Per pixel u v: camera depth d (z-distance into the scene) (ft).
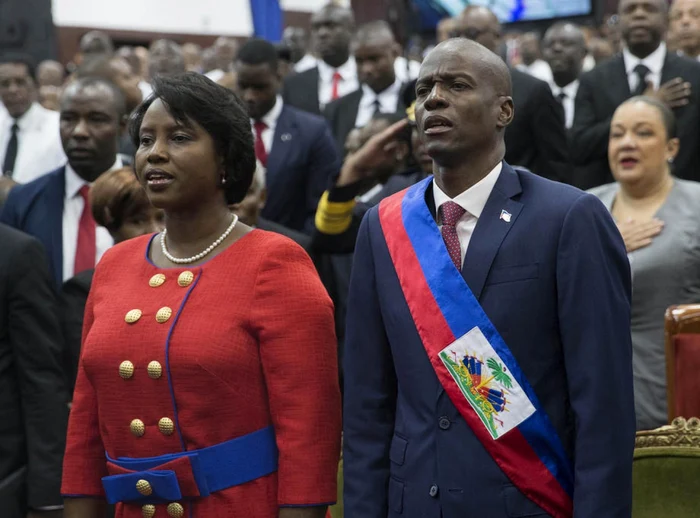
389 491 9.95
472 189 9.87
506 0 40.11
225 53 40.83
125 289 10.21
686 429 11.69
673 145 16.99
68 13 61.11
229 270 9.93
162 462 9.71
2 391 14.29
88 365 10.07
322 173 21.83
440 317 9.66
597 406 9.23
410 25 41.63
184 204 9.97
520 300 9.47
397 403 10.12
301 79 29.45
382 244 10.27
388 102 26.00
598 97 22.76
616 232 9.71
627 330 9.58
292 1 60.90
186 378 9.60
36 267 14.52
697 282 16.30
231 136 10.00
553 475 9.44
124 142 22.93
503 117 9.89
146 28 62.95
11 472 14.33
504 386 9.44
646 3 22.53
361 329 10.37
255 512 9.71
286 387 9.69
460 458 9.50
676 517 11.59
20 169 29.12
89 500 10.53
